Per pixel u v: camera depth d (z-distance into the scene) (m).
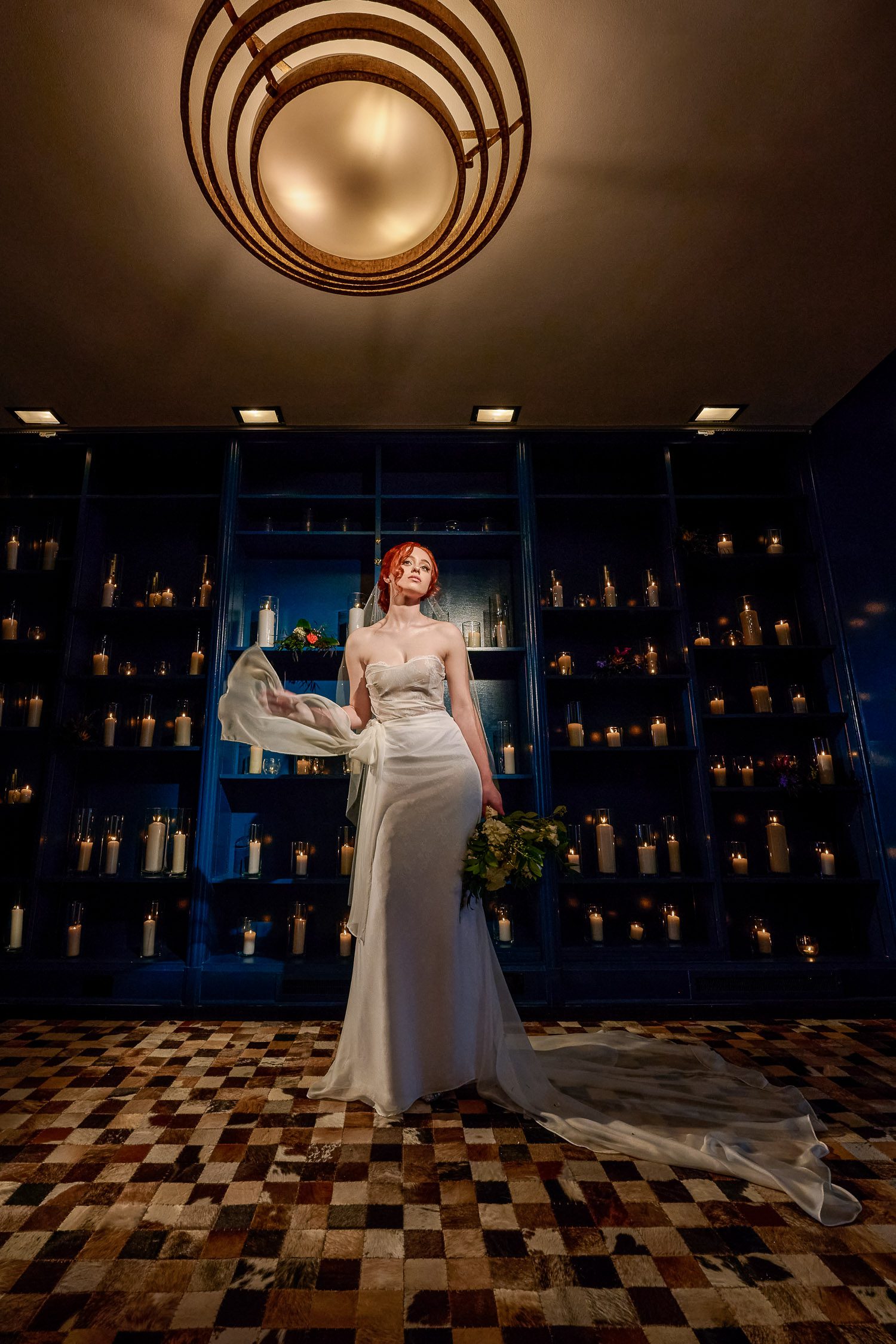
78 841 3.08
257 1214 1.35
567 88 1.83
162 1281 1.14
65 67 1.75
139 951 3.11
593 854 3.38
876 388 3.11
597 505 3.65
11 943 2.92
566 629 3.70
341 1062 1.97
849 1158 1.57
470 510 3.66
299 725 2.03
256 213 1.99
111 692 3.53
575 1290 1.12
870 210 2.25
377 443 3.57
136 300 2.56
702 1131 1.64
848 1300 1.10
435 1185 1.46
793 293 2.62
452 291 2.55
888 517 3.05
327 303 2.59
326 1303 1.09
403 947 1.90
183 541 3.73
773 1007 2.80
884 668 3.09
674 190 2.15
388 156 1.69
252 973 2.79
